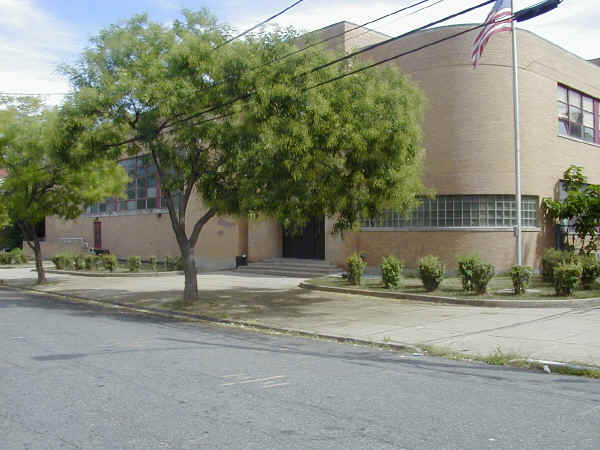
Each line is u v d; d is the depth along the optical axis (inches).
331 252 919.7
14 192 827.4
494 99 818.8
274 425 217.0
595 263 646.5
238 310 573.9
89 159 583.8
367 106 503.5
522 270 595.8
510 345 379.6
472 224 823.7
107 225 1476.4
